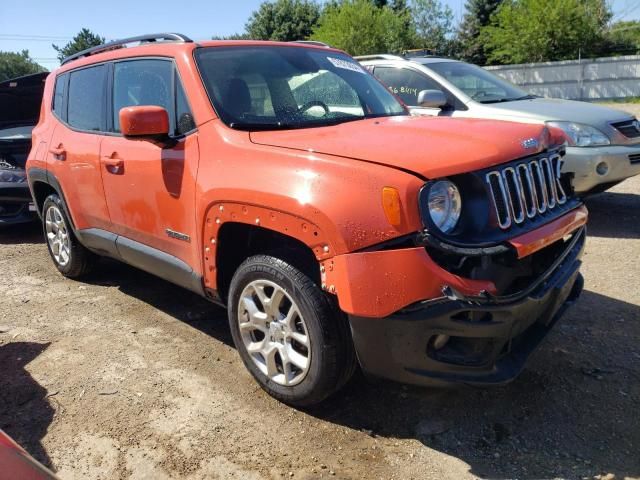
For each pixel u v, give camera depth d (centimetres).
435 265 242
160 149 355
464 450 270
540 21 3106
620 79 2686
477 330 246
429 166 251
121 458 272
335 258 253
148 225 376
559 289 282
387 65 724
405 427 289
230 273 336
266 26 4759
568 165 598
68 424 300
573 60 2931
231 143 313
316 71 400
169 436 287
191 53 361
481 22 4416
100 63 436
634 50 3272
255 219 286
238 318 321
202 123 334
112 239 420
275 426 293
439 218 251
